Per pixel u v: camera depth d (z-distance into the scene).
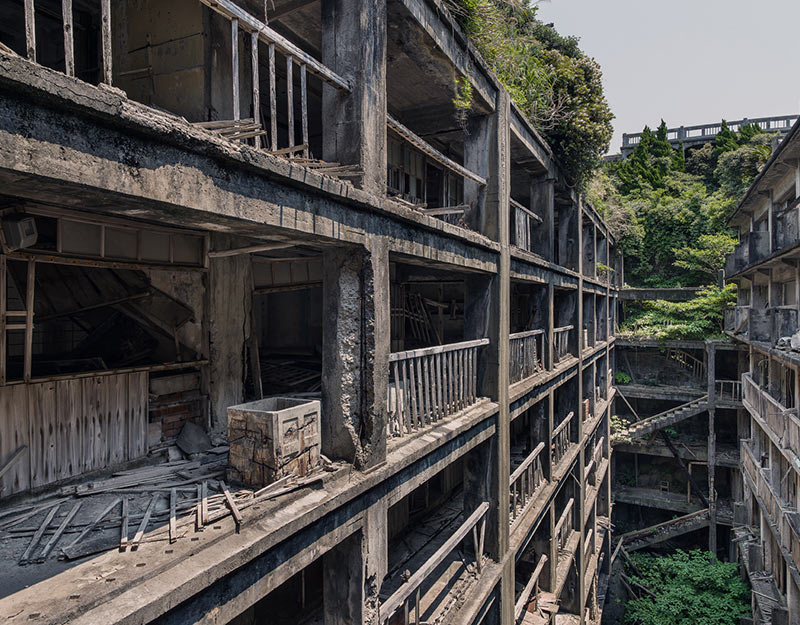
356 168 3.81
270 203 3.05
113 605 2.29
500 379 6.88
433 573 6.79
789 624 11.16
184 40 5.04
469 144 7.08
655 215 27.12
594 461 14.88
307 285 7.19
